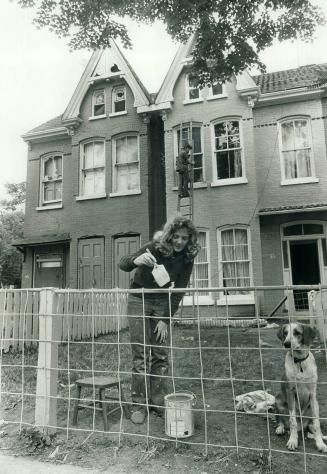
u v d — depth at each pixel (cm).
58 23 1000
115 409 439
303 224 1395
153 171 1608
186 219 434
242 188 1408
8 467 340
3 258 2662
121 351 811
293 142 1445
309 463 329
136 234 1534
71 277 1589
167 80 1520
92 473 327
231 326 1160
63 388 552
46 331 402
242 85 1422
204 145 1475
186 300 1380
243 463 333
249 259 1375
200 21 973
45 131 1738
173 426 381
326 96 1418
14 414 461
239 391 533
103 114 1658
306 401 383
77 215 1617
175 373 637
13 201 3091
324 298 707
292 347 359
